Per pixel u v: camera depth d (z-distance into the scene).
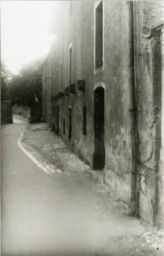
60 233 3.77
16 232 3.75
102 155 7.83
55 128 15.62
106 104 6.31
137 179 4.59
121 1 5.26
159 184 3.98
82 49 9.12
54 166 7.88
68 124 11.90
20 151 9.91
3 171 6.55
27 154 9.39
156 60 4.09
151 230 3.96
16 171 6.81
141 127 4.49
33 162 8.10
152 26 4.07
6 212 4.31
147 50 4.26
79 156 9.48
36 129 16.19
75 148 10.19
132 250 3.45
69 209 4.55
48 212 4.38
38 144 12.02
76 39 10.10
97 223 4.12
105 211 4.60
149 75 4.21
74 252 3.37
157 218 3.99
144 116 4.39
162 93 4.01
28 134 14.49
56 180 6.33
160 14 3.89
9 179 6.05
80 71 9.41
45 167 7.54
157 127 4.04
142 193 4.41
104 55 6.52
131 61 4.71
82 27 9.13
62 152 10.46
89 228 3.93
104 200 5.14
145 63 4.33
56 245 3.50
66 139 12.30
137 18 4.59
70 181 6.34
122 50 5.21
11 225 3.91
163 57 3.98
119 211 4.64
